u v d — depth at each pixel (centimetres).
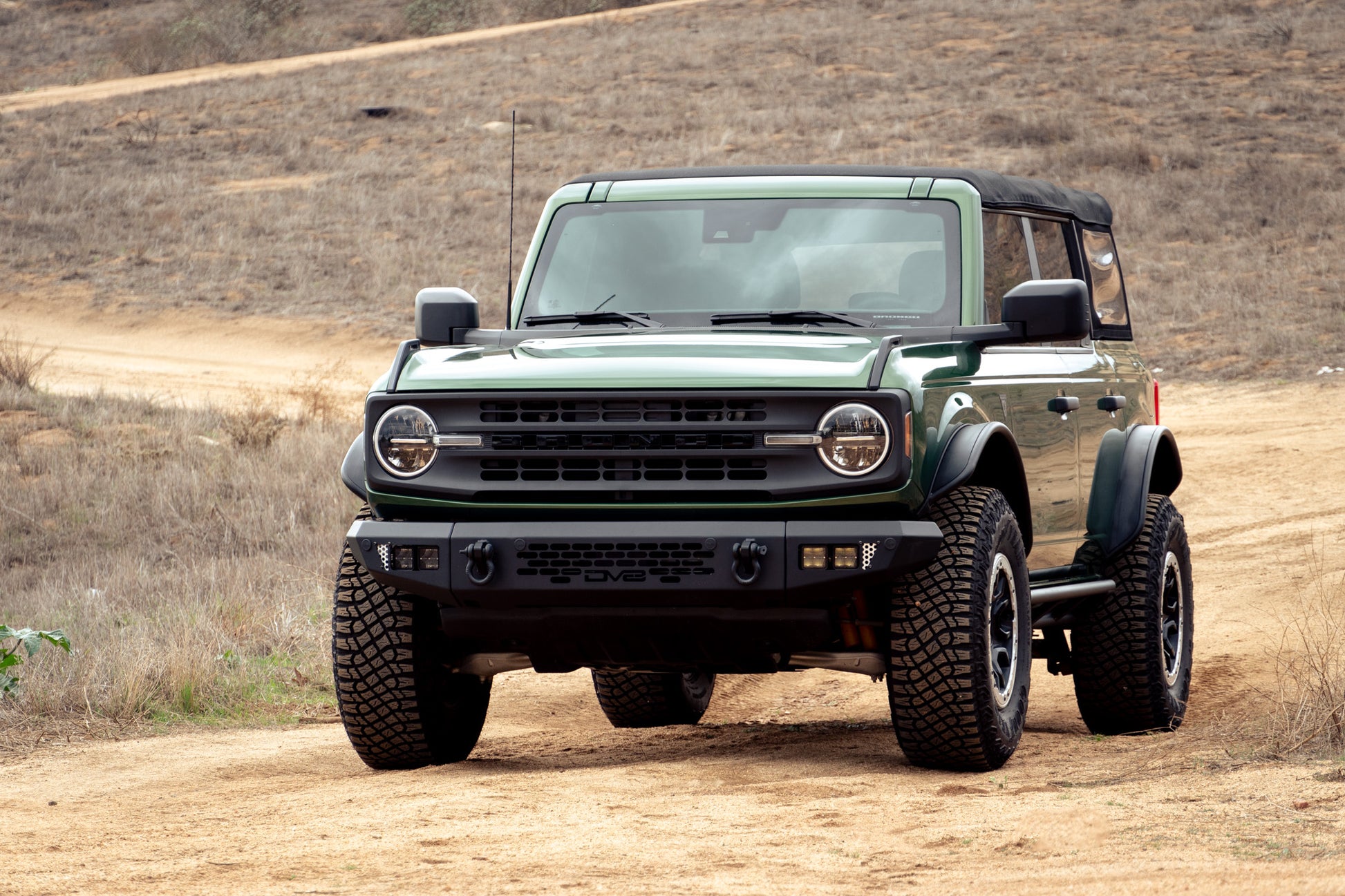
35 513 3662
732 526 1305
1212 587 2736
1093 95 11088
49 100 13662
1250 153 9506
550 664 1434
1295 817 1111
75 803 1453
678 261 1623
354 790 1399
